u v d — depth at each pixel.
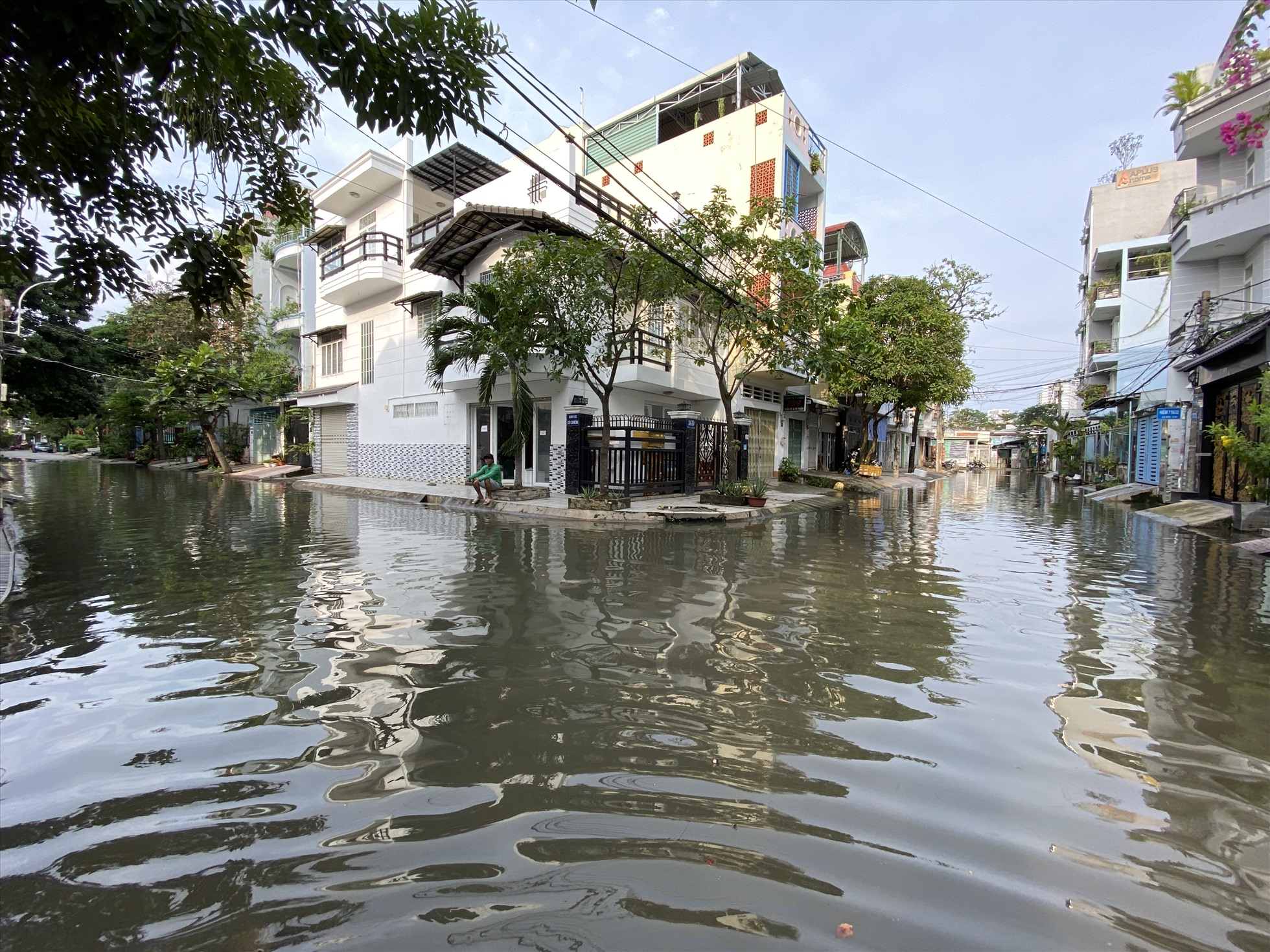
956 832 2.07
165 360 21.69
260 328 25.77
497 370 12.20
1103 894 1.78
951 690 3.32
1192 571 6.86
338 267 19.84
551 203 14.12
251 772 2.37
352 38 2.65
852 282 27.58
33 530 8.64
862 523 11.47
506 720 2.85
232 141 3.48
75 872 1.81
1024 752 2.64
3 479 18.25
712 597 5.26
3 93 2.61
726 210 11.23
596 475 13.13
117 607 4.71
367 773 2.38
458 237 14.27
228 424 27.95
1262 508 10.00
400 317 18.19
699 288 11.62
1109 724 2.93
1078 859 1.94
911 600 5.32
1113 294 24.11
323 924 1.61
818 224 22.62
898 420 25.89
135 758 2.47
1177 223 14.60
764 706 3.06
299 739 2.64
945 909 1.71
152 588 5.32
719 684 3.33
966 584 6.01
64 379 19.92
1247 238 12.43
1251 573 6.71
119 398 25.66
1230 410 13.16
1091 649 4.04
